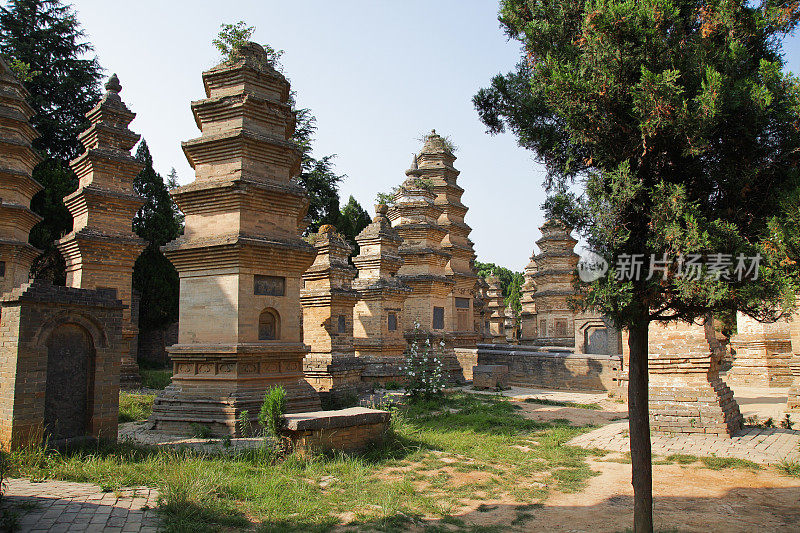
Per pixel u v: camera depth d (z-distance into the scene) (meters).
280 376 16.02
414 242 32.28
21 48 39.66
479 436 15.32
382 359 26.12
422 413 19.31
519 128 9.06
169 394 15.64
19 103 23.67
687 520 8.94
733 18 7.32
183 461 10.91
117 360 12.94
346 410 13.81
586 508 9.45
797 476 11.26
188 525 7.84
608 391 26.58
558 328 49.28
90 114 26.69
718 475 11.45
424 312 31.09
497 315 61.22
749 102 6.87
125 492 9.13
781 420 17.14
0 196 22.69
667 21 7.20
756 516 9.10
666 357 15.34
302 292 22.83
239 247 15.25
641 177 7.47
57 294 11.82
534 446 14.26
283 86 17.91
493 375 27.56
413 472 11.52
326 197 49.72
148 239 38.22
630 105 7.22
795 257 6.75
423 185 33.84
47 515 7.86
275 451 12.04
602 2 7.18
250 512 8.81
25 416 11.02
